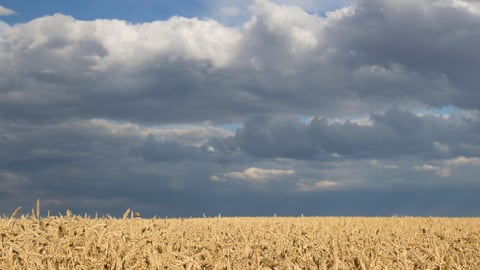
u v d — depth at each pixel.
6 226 12.44
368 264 11.77
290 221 28.97
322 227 24.02
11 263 9.86
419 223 30.52
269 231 17.27
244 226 19.94
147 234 12.72
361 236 18.78
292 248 13.97
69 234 12.20
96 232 12.27
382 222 31.05
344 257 12.42
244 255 12.14
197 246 13.11
